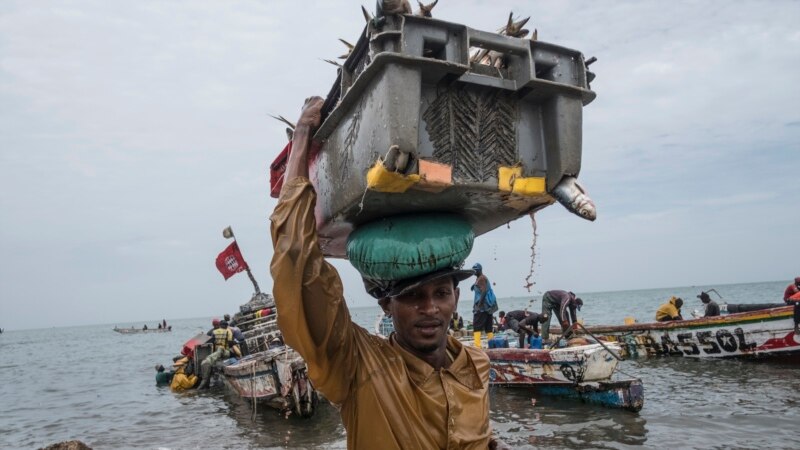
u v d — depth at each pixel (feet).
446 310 7.02
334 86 7.13
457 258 7.07
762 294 316.60
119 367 97.09
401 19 5.82
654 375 45.75
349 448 6.77
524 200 7.18
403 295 6.93
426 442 6.49
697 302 233.76
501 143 6.70
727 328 48.91
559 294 46.24
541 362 37.45
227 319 59.41
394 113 5.64
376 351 6.88
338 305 6.30
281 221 6.20
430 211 7.08
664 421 30.68
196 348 57.67
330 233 8.31
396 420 6.46
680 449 25.76
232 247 68.90
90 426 41.14
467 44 6.10
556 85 6.63
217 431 35.47
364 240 7.14
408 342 7.00
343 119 6.85
